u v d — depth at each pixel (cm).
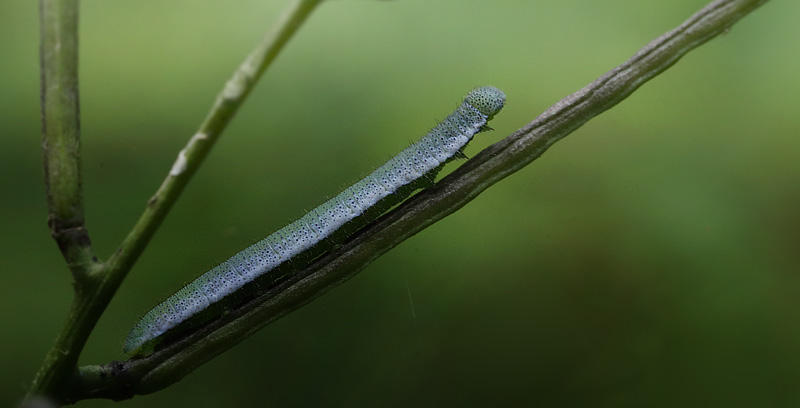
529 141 12
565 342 15
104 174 15
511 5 17
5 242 15
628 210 15
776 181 15
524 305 15
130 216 15
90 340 15
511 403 14
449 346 15
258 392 15
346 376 15
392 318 15
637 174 15
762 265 15
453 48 17
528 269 15
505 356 15
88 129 15
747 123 15
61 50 11
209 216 15
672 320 15
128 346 12
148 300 15
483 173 12
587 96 12
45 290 15
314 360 15
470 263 15
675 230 15
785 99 15
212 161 15
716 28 11
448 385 15
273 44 11
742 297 15
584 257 15
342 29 17
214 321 12
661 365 14
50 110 11
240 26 17
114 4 17
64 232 11
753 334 14
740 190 15
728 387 14
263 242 13
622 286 15
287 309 12
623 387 14
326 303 15
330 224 13
